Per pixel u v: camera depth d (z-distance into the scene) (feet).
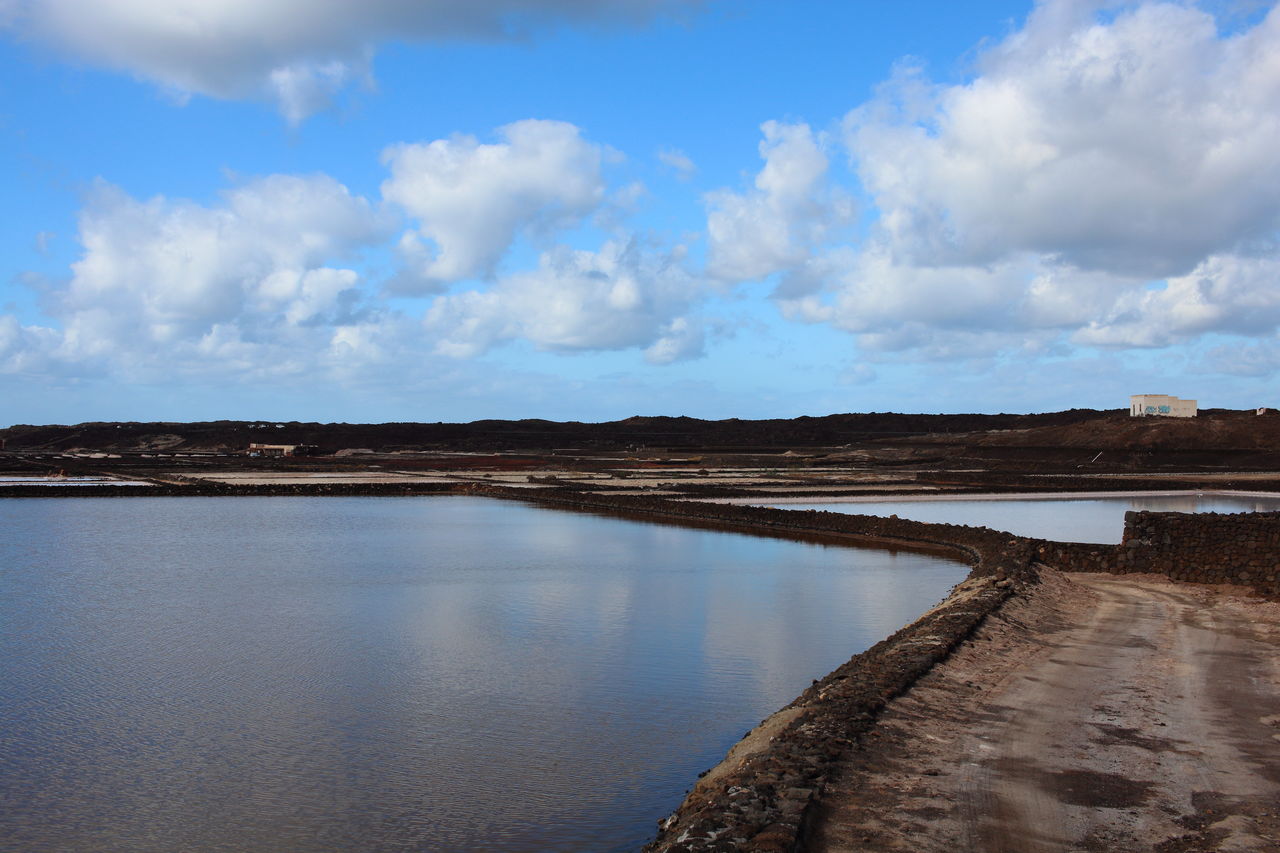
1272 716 48.83
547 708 60.34
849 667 59.11
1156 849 33.27
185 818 43.73
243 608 94.89
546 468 411.34
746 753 43.86
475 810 44.34
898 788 38.34
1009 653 62.64
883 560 130.82
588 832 41.93
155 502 231.91
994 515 198.49
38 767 50.37
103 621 88.48
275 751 52.70
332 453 584.81
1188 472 385.91
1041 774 40.19
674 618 89.35
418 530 172.14
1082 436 497.87
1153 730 46.34
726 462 458.91
